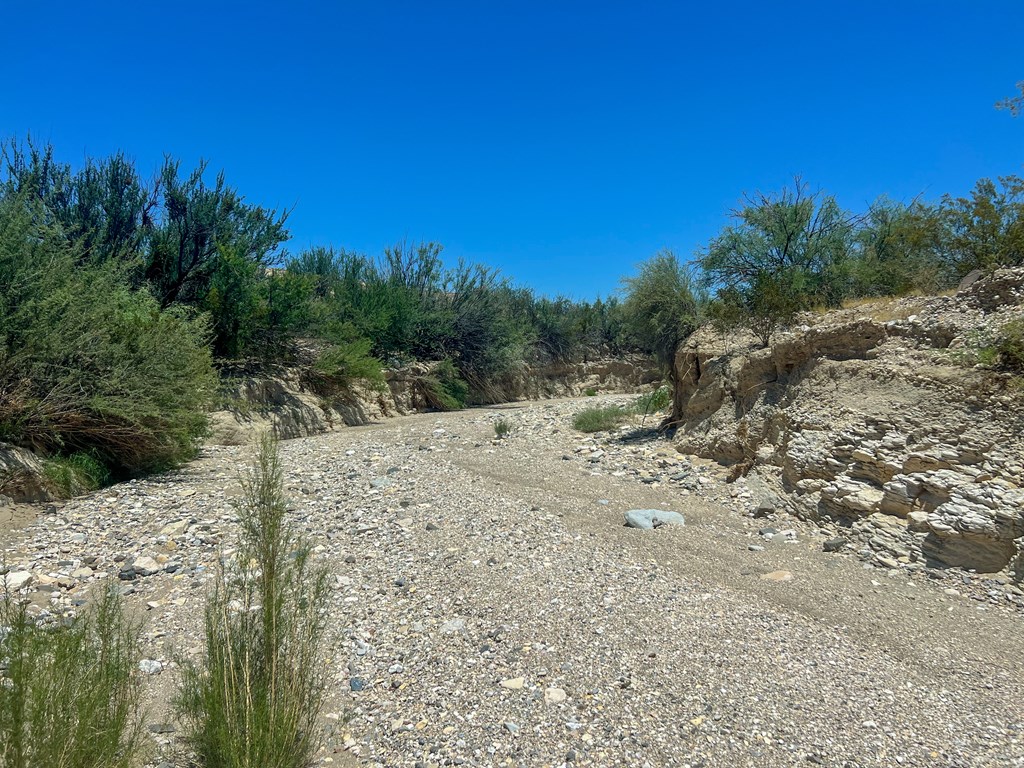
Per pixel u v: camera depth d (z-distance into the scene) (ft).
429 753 10.96
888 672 13.47
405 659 14.06
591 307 125.90
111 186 53.26
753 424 30.48
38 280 30.76
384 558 20.30
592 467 33.58
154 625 15.93
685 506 26.23
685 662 13.64
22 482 26.84
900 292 37.91
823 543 21.62
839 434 24.71
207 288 56.90
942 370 23.90
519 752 10.91
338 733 11.53
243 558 12.04
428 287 97.45
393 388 79.20
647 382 123.54
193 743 10.69
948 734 11.32
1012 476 19.61
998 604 16.96
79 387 30.99
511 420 56.59
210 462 38.68
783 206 46.73
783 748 10.89
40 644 9.23
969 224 34.55
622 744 11.04
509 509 25.57
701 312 46.01
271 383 59.47
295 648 11.13
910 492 20.98
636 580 18.26
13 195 34.86
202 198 57.00
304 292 62.18
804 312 37.32
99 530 23.84
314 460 38.60
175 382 34.24
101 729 9.16
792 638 14.87
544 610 16.15
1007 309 24.95
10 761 8.06
